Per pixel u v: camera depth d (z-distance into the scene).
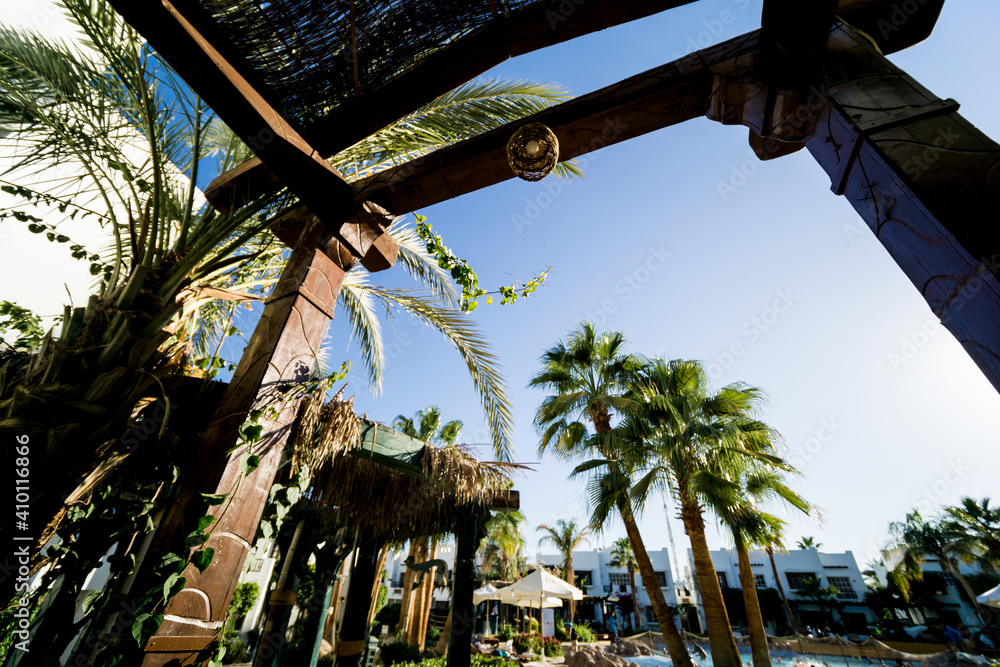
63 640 1.60
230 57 1.99
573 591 11.66
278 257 3.54
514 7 1.90
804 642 18.30
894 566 23.67
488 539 21.14
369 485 4.04
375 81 2.17
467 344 4.36
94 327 1.99
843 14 1.86
